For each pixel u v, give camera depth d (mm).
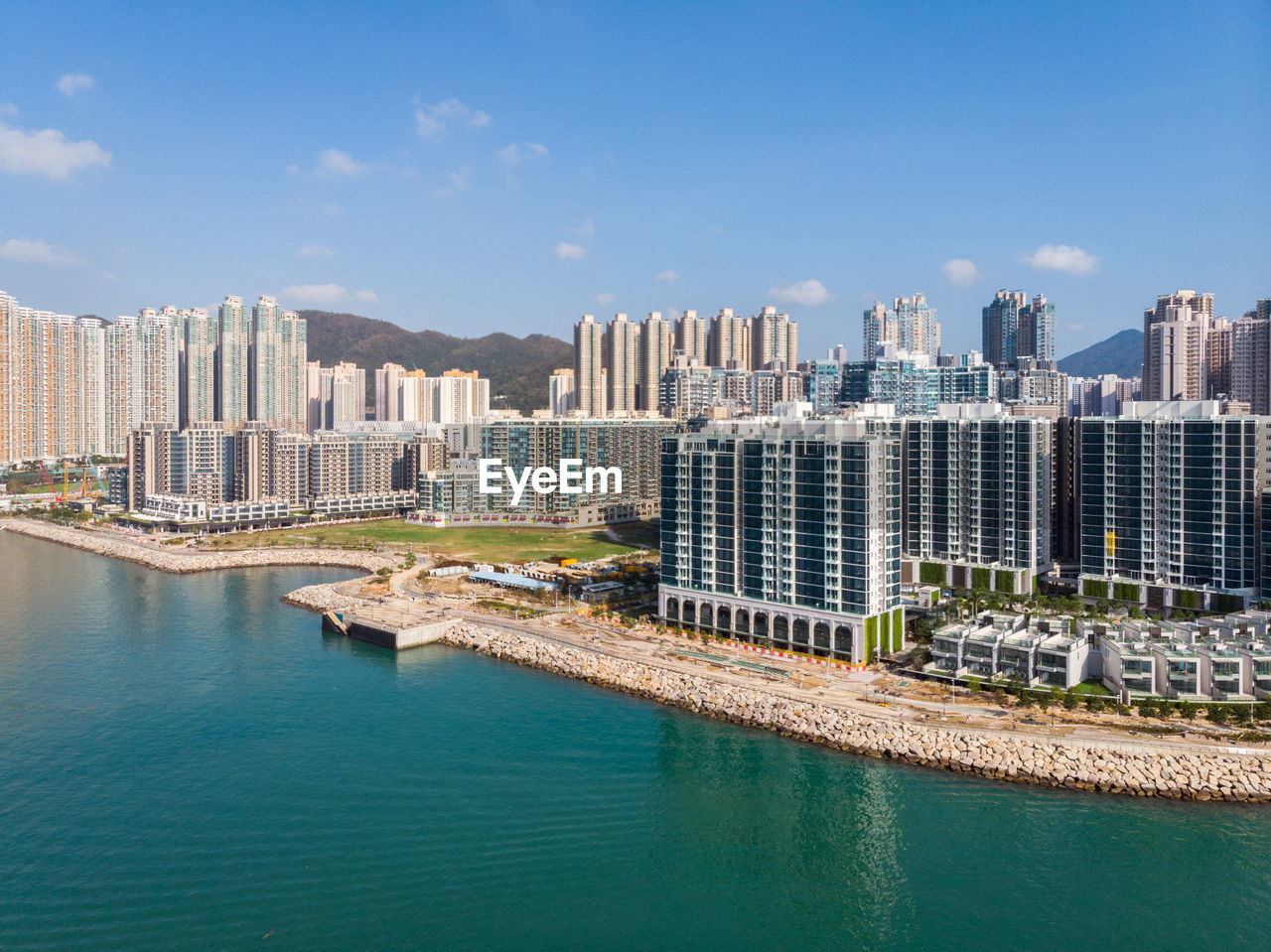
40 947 134125
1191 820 165875
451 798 178000
